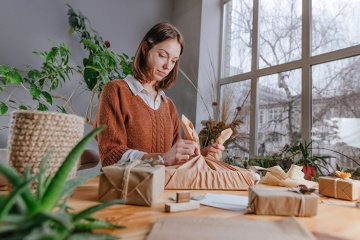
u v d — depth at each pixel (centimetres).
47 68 207
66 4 249
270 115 230
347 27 183
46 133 49
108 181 50
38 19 247
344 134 174
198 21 285
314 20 205
